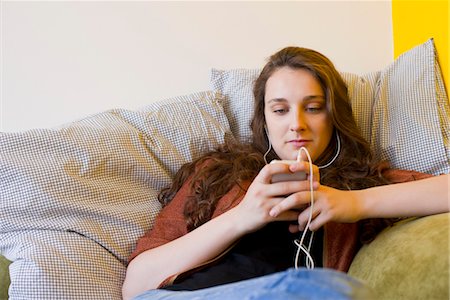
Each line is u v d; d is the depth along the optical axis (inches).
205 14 67.0
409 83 54.8
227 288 29.8
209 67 67.2
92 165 48.6
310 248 44.3
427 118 52.3
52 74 65.7
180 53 67.0
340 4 67.3
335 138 50.2
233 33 67.2
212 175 49.0
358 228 44.6
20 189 45.4
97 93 66.4
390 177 48.7
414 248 35.4
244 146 52.5
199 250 42.3
